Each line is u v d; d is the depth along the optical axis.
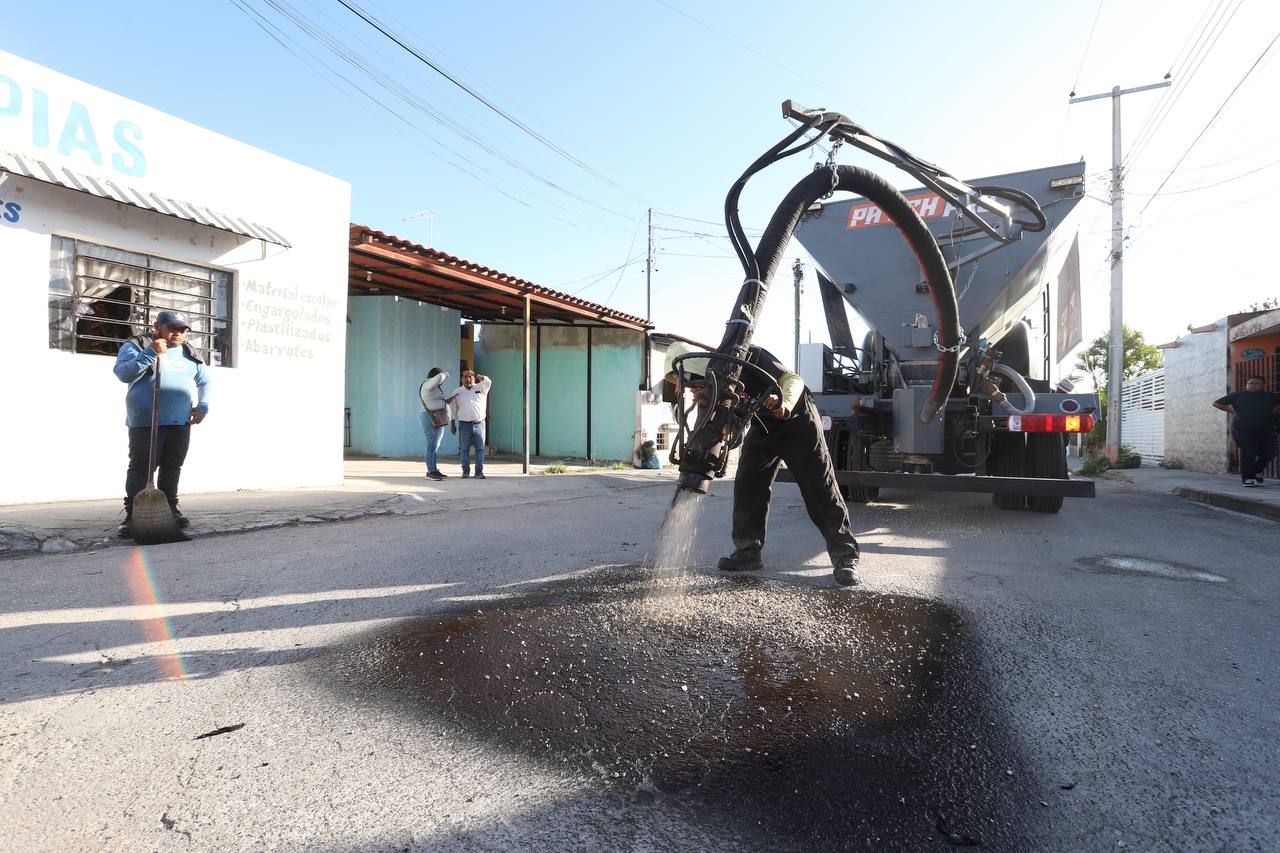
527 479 9.88
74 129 5.88
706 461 2.83
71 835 1.44
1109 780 1.70
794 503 7.23
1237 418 9.96
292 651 2.58
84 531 4.64
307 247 7.99
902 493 8.21
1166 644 2.71
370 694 2.19
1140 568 4.16
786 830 1.49
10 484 5.60
